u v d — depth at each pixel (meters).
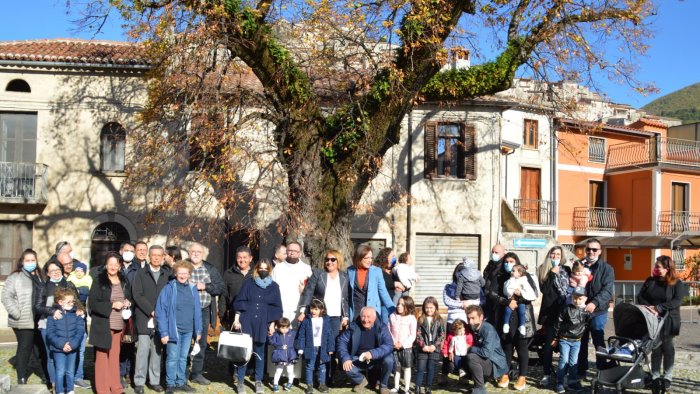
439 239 22.52
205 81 14.95
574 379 10.30
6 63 20.50
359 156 13.95
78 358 10.28
